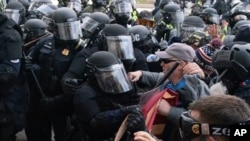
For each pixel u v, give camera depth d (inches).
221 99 75.4
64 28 188.2
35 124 211.0
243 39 151.8
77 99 145.2
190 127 77.3
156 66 191.8
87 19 204.4
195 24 230.4
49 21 236.8
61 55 191.8
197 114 77.0
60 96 189.8
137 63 188.9
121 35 172.2
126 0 258.4
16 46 173.3
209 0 490.3
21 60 181.3
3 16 174.1
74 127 162.2
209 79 147.4
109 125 137.9
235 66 110.6
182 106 124.6
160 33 281.1
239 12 283.0
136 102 147.9
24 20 278.1
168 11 279.9
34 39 216.5
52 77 192.4
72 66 180.7
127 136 133.1
